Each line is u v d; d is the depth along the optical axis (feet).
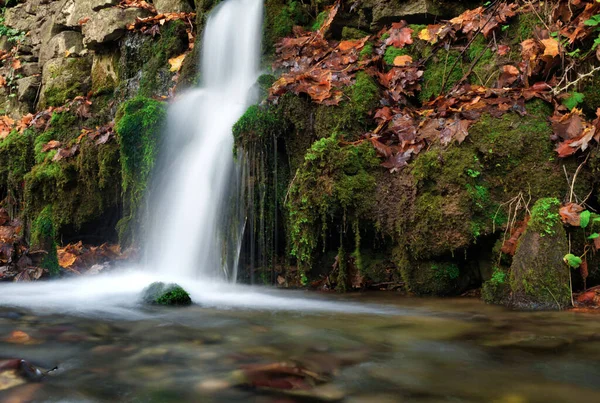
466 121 12.01
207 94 19.43
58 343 7.85
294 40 18.71
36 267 15.12
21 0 33.04
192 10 24.45
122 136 17.22
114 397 5.74
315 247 13.19
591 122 11.72
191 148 17.02
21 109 28.68
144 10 24.85
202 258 15.21
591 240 10.40
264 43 19.42
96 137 19.43
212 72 20.97
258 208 14.20
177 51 23.17
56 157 20.17
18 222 21.20
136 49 24.21
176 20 23.45
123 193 18.37
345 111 13.94
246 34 19.97
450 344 7.83
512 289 10.67
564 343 7.75
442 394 5.87
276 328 8.93
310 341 8.04
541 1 14.01
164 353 7.35
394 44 16.34
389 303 11.39
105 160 18.54
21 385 6.07
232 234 14.57
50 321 9.34
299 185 12.94
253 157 14.16
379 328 8.90
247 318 9.75
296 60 17.87
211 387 6.05
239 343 7.90
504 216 11.34
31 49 30.14
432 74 15.42
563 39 12.99
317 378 6.37
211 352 7.41
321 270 13.79
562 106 12.05
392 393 5.90
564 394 5.85
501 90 12.96
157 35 23.95
